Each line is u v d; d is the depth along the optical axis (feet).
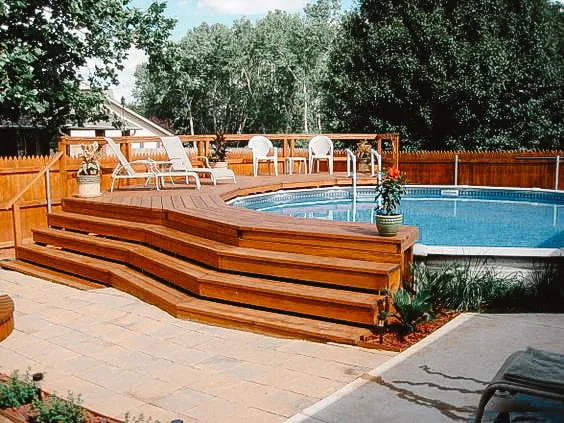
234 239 20.26
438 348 14.06
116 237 26.22
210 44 165.89
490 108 64.23
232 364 13.97
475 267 18.74
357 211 35.27
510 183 50.08
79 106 49.98
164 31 52.80
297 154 54.60
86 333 16.99
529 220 32.48
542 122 65.98
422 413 10.61
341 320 16.01
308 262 17.33
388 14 69.87
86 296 21.53
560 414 10.18
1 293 22.26
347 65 71.97
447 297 17.56
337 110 73.97
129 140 36.09
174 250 22.41
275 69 164.14
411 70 64.90
